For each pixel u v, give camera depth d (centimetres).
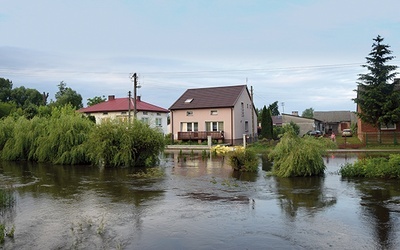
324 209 867
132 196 1062
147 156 1927
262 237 667
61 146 2044
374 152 2522
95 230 725
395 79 3156
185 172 1595
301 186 1187
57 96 7206
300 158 1384
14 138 2311
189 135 3859
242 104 4062
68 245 638
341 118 6925
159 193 1104
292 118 5966
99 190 1169
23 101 6519
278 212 845
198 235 685
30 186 1260
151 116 4619
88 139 2005
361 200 958
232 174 1506
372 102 2900
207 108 3847
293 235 676
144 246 629
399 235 668
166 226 746
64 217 830
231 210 873
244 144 3130
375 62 2973
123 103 4619
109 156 1886
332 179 1323
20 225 768
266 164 1889
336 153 2520
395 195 1016
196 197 1035
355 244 623
